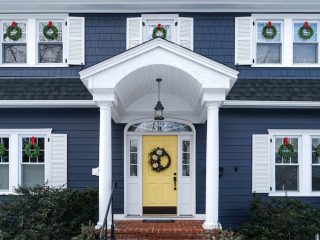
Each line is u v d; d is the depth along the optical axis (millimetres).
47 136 11344
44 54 11711
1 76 11555
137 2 11422
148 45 8828
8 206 9547
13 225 9367
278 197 11172
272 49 11609
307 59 11633
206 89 8930
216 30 11594
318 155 11281
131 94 10594
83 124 11375
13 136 11312
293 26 11648
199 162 11391
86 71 8867
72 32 11578
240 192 11242
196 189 11320
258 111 11328
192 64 8914
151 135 11570
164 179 11508
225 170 11273
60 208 9359
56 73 11586
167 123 11555
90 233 8281
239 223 11148
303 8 11586
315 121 11320
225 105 10922
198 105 10492
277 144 11391
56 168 11250
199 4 11445
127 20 11586
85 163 11312
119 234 9203
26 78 11508
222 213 11211
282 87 11172
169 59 8883
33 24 11641
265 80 11406
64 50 11672
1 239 9039
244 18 11570
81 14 11609
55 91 11016
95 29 11609
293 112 11320
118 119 11281
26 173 11398
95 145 11344
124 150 11383
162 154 11516
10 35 11656
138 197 11445
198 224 10023
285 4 11492
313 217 9727
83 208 9836
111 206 8961
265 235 9516
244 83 11250
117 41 11586
